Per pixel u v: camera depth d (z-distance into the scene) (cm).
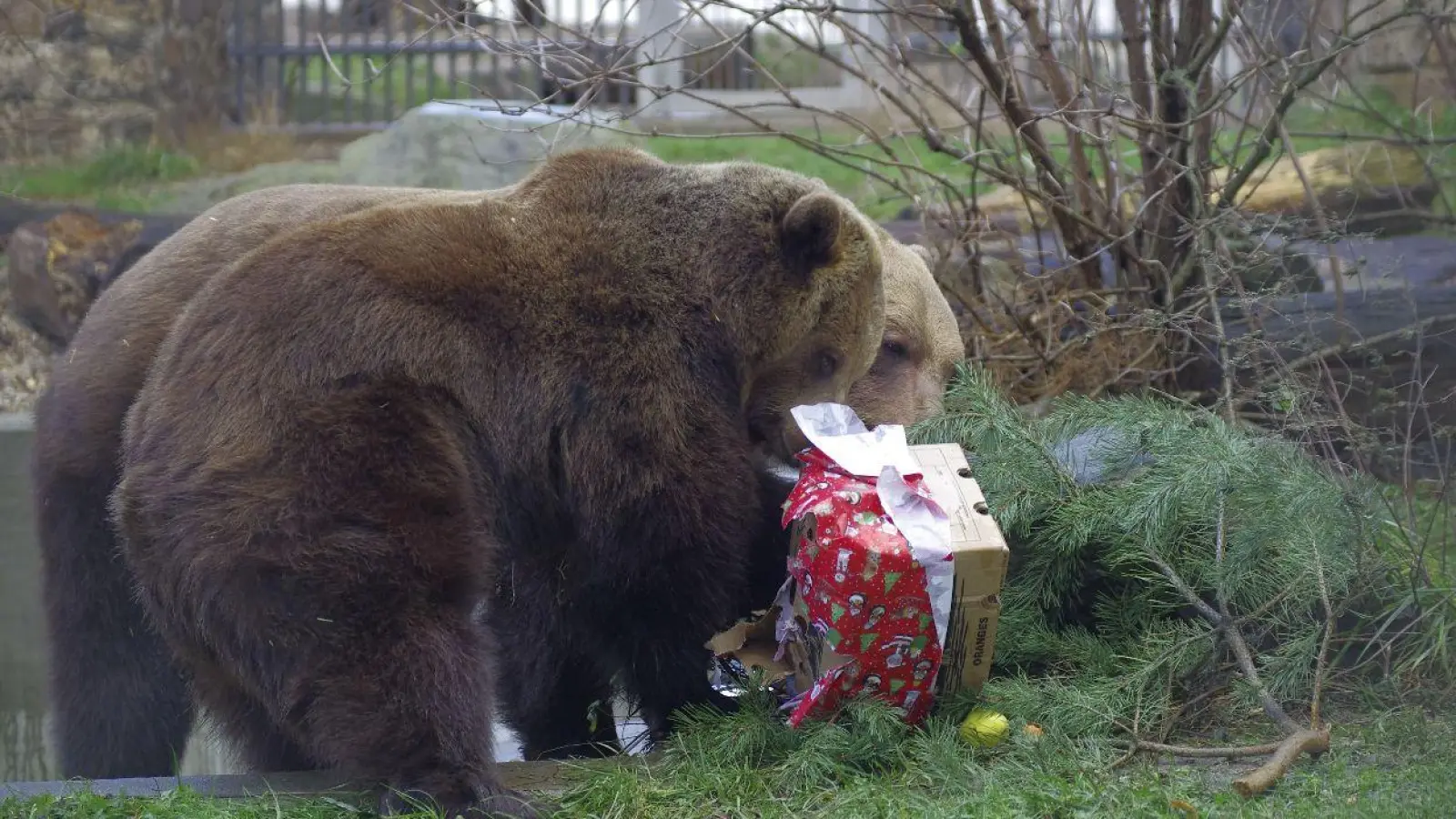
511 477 645
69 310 1697
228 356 598
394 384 603
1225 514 699
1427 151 1332
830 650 610
